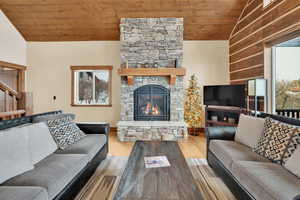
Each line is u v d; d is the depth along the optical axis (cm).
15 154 163
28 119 254
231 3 420
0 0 425
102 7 433
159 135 436
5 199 125
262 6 358
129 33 459
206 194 212
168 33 458
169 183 153
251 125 257
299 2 266
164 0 414
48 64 548
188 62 535
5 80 513
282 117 242
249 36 410
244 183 179
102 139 296
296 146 181
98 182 239
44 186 146
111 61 544
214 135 291
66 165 188
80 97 557
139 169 181
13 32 502
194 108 492
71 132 267
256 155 217
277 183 149
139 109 469
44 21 480
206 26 484
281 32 304
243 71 441
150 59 460
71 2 423
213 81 534
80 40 545
